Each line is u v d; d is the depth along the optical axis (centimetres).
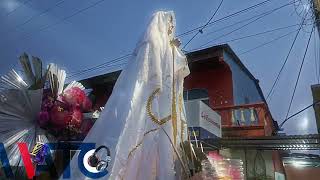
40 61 256
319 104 1051
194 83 1339
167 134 233
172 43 275
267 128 1180
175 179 226
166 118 238
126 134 209
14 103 231
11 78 238
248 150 966
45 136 237
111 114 220
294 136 809
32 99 234
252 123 1080
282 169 1446
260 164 1020
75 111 249
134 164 211
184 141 251
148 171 217
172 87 253
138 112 223
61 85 259
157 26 265
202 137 733
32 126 235
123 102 222
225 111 1139
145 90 234
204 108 783
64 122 239
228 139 858
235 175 246
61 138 244
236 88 1326
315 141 794
